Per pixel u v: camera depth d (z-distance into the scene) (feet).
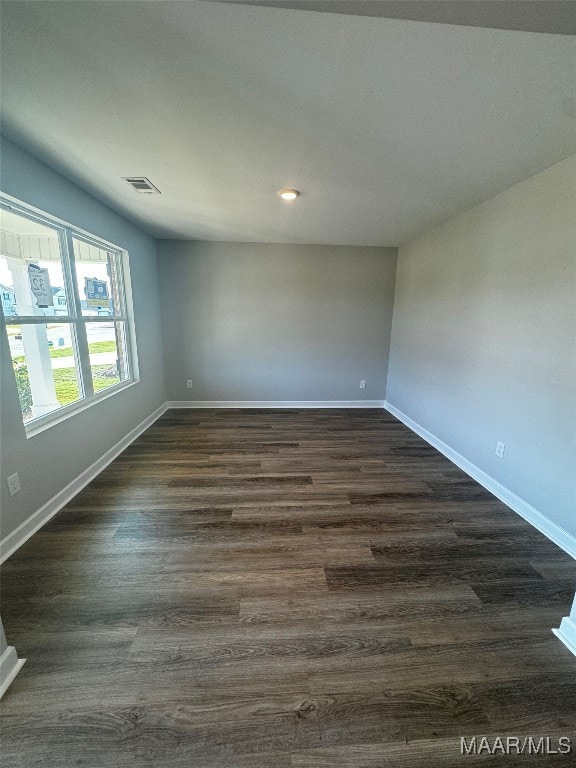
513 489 7.79
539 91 4.44
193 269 14.29
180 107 4.92
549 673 4.09
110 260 10.84
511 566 5.90
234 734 3.41
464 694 3.83
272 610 4.88
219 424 13.41
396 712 3.64
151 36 3.61
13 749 3.27
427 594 5.24
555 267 6.62
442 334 10.91
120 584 5.28
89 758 3.21
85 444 8.48
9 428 5.91
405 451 10.96
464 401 9.70
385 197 8.55
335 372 15.88
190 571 5.59
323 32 3.52
